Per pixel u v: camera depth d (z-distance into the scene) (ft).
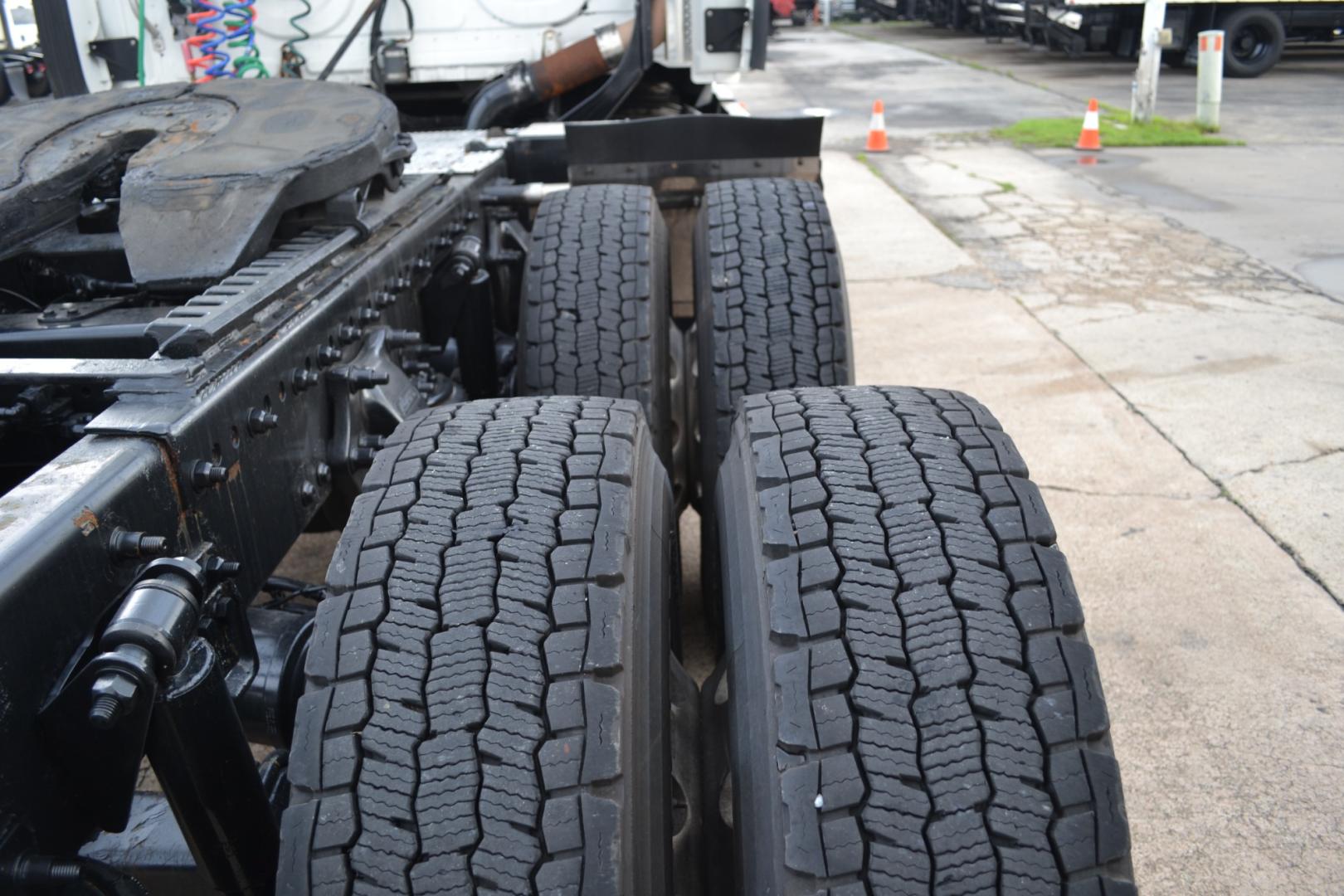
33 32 24.00
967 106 48.34
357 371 6.68
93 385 5.24
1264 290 21.35
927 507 5.31
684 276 12.07
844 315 9.18
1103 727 4.65
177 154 7.35
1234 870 7.68
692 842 5.77
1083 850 4.39
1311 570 11.43
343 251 7.38
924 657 4.76
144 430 4.71
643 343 9.02
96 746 3.91
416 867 4.31
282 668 5.78
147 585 4.09
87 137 8.09
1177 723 9.18
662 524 5.92
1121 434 14.82
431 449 5.74
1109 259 23.82
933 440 5.77
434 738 4.53
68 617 3.99
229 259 6.60
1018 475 5.60
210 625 4.85
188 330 5.30
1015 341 18.61
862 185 32.24
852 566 5.08
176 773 4.48
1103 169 33.88
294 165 7.07
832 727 4.61
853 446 5.74
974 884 4.30
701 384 9.24
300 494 6.26
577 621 4.87
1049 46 67.77
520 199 11.05
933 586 4.98
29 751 3.78
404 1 15.35
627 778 4.59
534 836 4.35
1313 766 8.66
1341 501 12.87
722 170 11.57
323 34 15.56
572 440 5.83
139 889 4.26
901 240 25.88
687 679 6.34
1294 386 16.39
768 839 4.57
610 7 15.47
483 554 5.06
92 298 7.41
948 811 4.42
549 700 4.63
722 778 5.93
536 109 15.75
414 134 13.71
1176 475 13.61
